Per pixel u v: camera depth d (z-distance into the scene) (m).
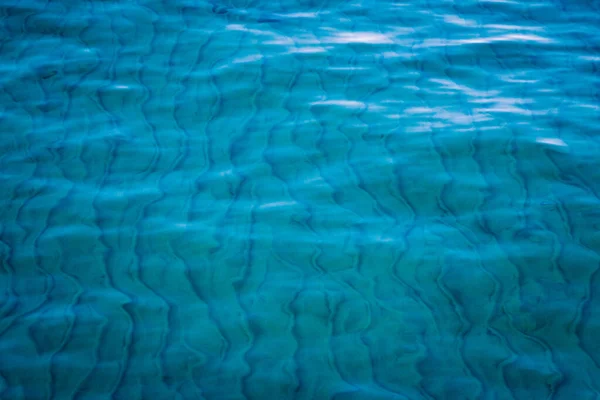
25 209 3.66
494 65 5.04
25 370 2.74
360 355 2.85
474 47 5.27
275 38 5.45
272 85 4.79
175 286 3.20
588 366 2.74
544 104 4.53
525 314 3.01
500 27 5.62
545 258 3.31
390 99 4.63
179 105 4.59
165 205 3.71
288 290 3.18
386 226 3.55
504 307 3.06
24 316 3.01
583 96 4.61
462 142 4.16
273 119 4.43
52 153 4.11
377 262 3.33
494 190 3.78
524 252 3.35
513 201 3.69
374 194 3.78
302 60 5.10
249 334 2.95
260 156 4.10
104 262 3.34
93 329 2.96
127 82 4.85
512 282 3.19
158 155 4.11
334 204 3.71
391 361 2.81
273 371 2.77
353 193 3.79
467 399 2.62
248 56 5.16
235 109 4.54
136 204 3.72
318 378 2.74
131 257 3.37
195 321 3.02
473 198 3.73
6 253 3.36
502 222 3.55
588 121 4.33
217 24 5.68
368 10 5.97
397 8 6.02
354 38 5.45
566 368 2.74
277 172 3.96
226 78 4.88
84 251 3.40
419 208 3.67
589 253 3.33
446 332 2.94
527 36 5.45
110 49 5.27
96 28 5.57
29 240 3.45
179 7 5.96
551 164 3.96
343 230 3.54
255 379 2.73
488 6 6.03
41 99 4.65
